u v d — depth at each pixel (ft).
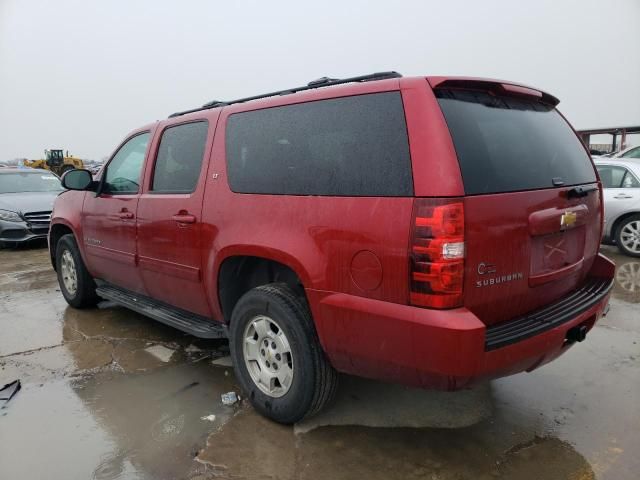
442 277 7.04
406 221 7.36
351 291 8.07
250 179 10.07
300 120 9.32
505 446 9.10
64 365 13.01
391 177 7.68
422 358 7.34
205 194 10.98
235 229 10.11
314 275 8.52
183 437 9.55
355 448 9.09
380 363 7.98
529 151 8.84
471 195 7.29
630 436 9.34
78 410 10.66
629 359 12.71
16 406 10.87
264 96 10.98
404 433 9.54
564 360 12.72
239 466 8.63
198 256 11.20
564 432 9.52
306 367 9.05
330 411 10.34
